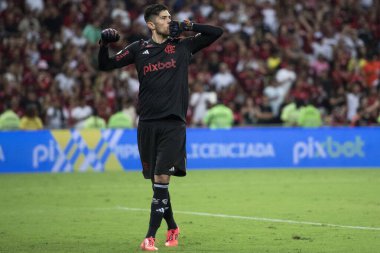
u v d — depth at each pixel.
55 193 48.38
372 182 54.53
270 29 93.69
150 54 26.70
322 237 29.33
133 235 30.48
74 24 87.94
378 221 33.94
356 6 99.81
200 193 47.59
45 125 73.44
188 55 26.95
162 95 26.52
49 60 84.00
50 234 30.81
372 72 89.19
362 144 70.38
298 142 69.69
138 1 92.56
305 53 92.12
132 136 67.69
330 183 53.84
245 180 56.72
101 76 79.56
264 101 80.50
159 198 26.52
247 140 69.06
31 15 87.50
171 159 26.45
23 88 77.25
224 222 34.12
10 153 65.31
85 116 74.62
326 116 81.31
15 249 26.92
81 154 66.56
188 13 91.56
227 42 88.06
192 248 26.88
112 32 26.39
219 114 73.31
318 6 98.19
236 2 94.69
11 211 39.09
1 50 82.88
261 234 30.33
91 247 27.31
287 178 58.28
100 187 52.19
